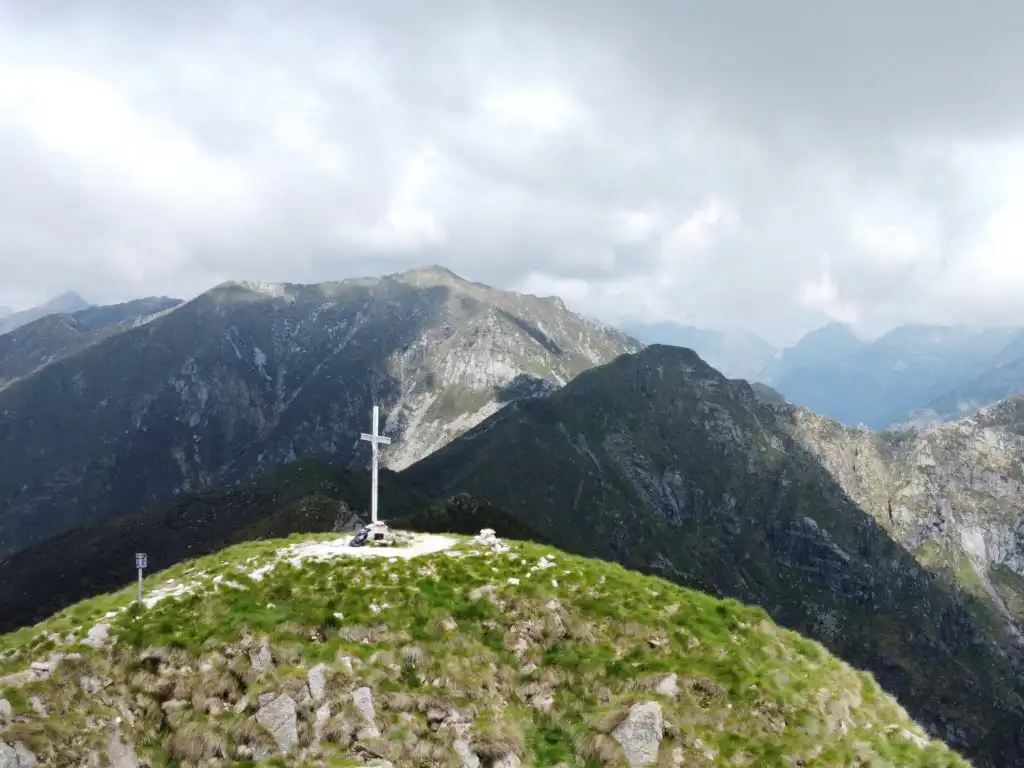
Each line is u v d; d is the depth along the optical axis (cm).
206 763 2588
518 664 3111
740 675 3059
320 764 2570
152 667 2895
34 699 2589
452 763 2628
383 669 2930
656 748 2719
